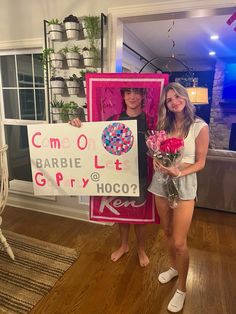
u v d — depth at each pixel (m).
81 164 1.73
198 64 6.24
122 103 1.66
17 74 2.83
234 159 2.78
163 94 1.44
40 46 2.53
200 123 1.39
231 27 3.63
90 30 2.22
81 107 2.39
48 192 1.81
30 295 1.66
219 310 1.58
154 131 1.48
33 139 1.72
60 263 1.99
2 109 2.98
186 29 3.77
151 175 1.76
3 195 1.88
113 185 1.74
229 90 5.88
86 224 2.64
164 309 1.58
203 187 2.97
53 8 2.38
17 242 2.27
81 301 1.63
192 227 2.60
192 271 1.92
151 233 2.45
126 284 1.78
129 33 3.97
